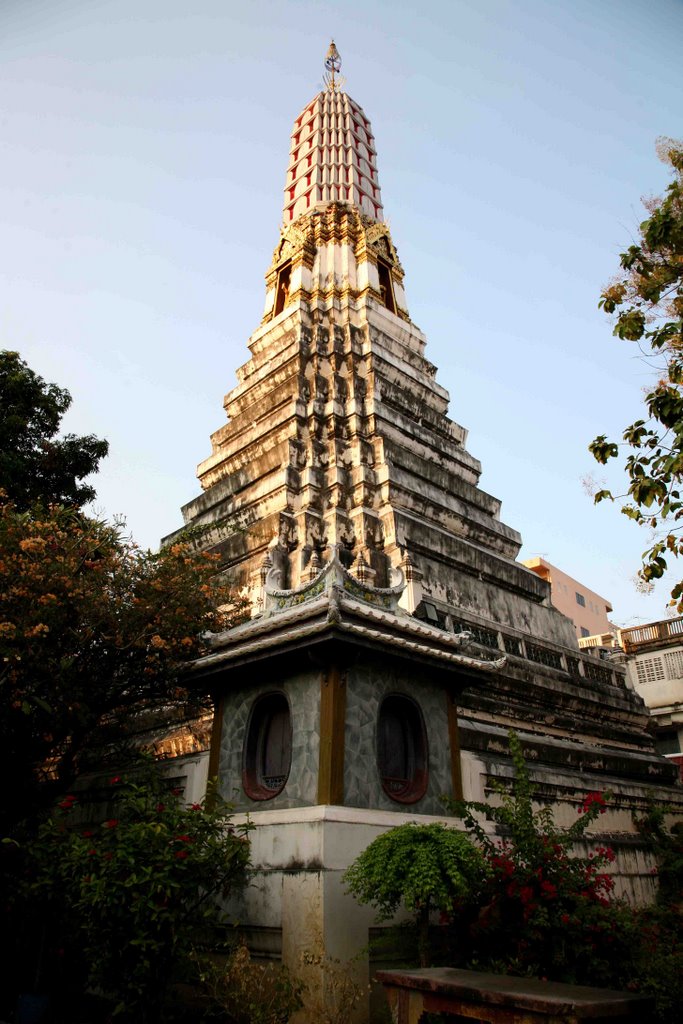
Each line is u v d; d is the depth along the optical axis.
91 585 13.55
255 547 21.39
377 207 36.34
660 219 11.79
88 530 14.55
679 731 34.31
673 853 18.09
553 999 6.02
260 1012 8.66
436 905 10.12
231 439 28.11
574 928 9.68
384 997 9.88
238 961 9.30
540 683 20.45
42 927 11.09
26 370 21.69
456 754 12.86
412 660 12.12
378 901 9.42
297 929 9.82
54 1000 11.37
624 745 23.09
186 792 14.26
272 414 26.00
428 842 9.06
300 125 39.31
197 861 9.23
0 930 12.02
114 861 8.95
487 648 19.45
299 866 10.18
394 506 22.27
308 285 30.19
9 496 18.78
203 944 10.18
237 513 23.48
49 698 13.00
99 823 16.39
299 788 10.98
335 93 39.59
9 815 13.62
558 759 18.58
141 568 14.80
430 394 28.78
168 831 9.54
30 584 12.77
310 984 9.29
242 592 20.34
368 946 9.53
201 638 14.24
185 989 11.38
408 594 18.42
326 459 23.52
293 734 11.43
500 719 18.47
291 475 22.34
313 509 21.73
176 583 14.55
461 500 25.77
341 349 27.14
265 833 11.00
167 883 8.73
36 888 10.08
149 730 18.67
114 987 8.98
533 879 10.07
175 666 14.02
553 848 10.75
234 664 12.42
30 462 20.28
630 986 9.36
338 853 10.05
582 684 22.44
